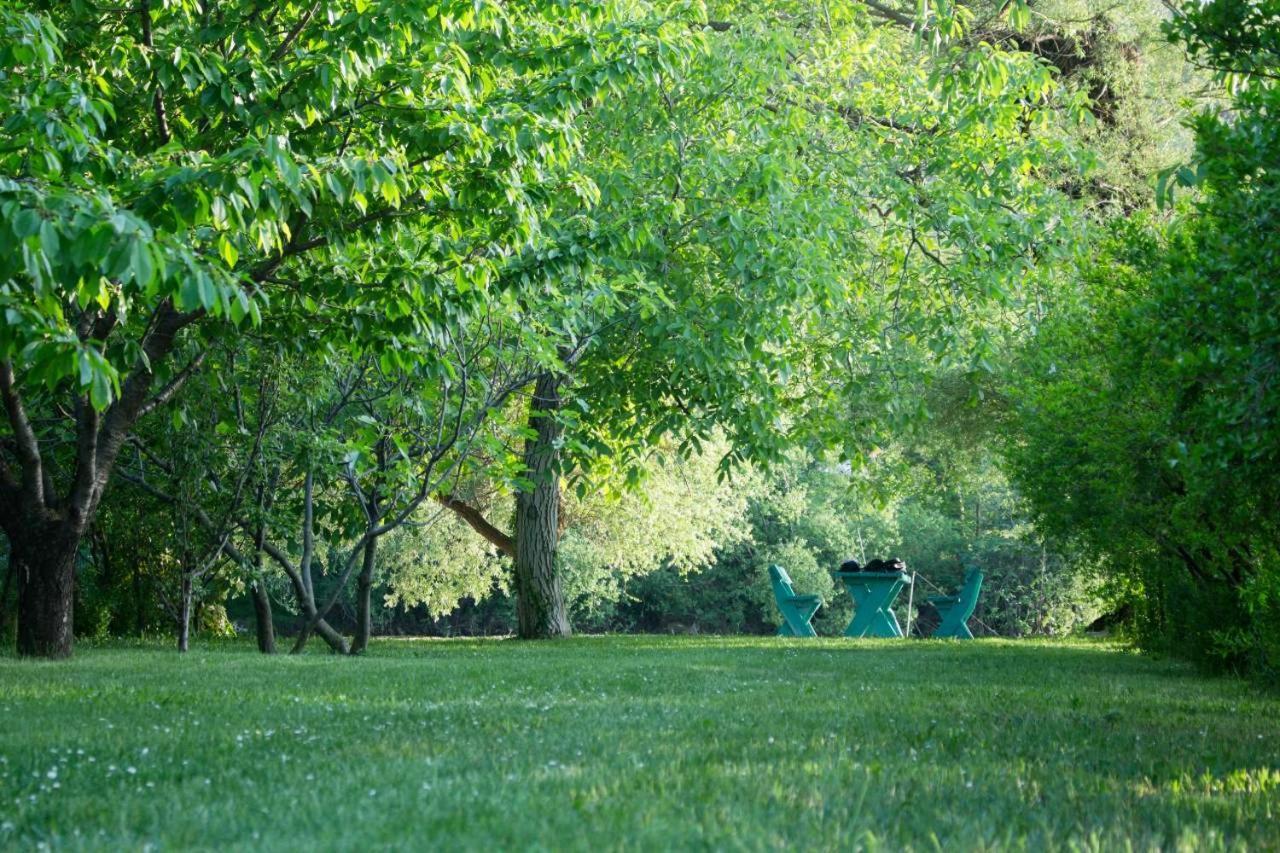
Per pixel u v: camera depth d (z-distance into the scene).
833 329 19.64
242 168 7.25
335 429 14.38
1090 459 12.01
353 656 14.47
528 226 10.60
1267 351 6.05
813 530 52.66
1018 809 4.21
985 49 18.53
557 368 13.94
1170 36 6.83
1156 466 10.56
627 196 16.12
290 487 16.09
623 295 16.95
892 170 19.80
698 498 32.56
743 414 17.62
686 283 17.27
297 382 13.77
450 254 10.46
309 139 9.77
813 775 4.78
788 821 3.88
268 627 15.12
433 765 4.89
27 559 12.61
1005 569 45.28
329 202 9.87
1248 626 10.83
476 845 3.48
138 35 10.19
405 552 34.28
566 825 3.74
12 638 17.47
